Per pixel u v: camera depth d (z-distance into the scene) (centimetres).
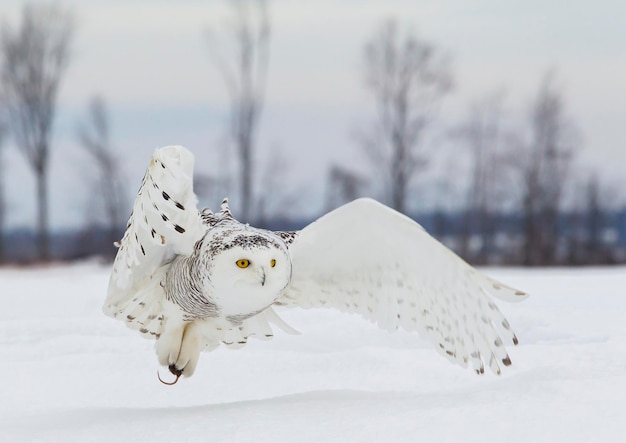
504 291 548
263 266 539
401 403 542
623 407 492
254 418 527
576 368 599
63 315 1022
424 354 763
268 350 811
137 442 499
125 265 566
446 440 461
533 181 3534
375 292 609
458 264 559
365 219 569
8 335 891
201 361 769
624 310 928
